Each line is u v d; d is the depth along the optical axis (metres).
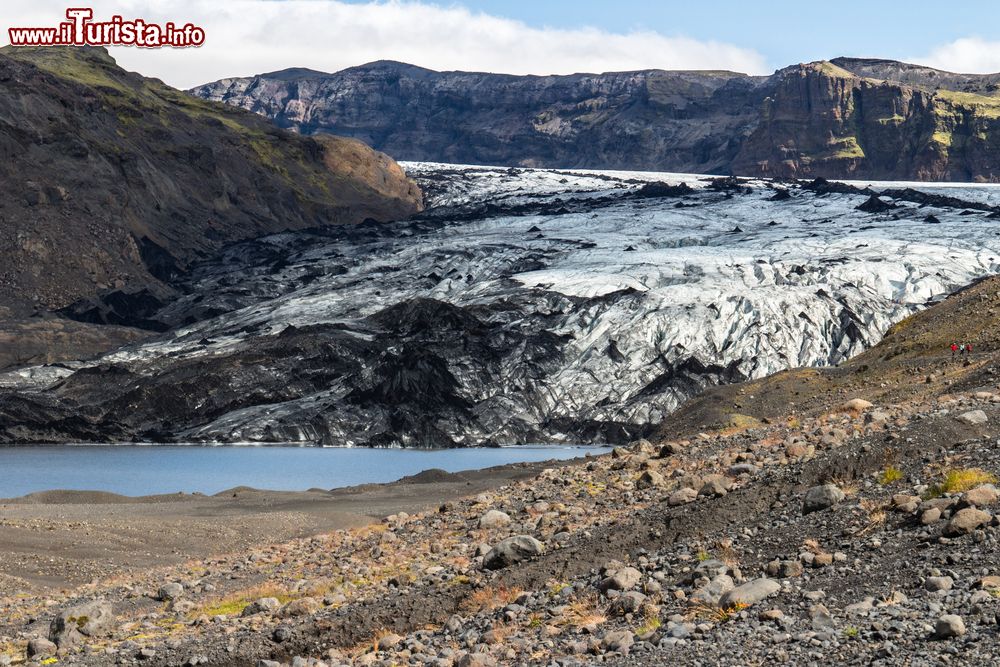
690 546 23.28
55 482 108.19
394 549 34.34
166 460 130.88
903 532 19.97
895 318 179.25
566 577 23.81
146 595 32.94
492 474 74.56
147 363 175.38
